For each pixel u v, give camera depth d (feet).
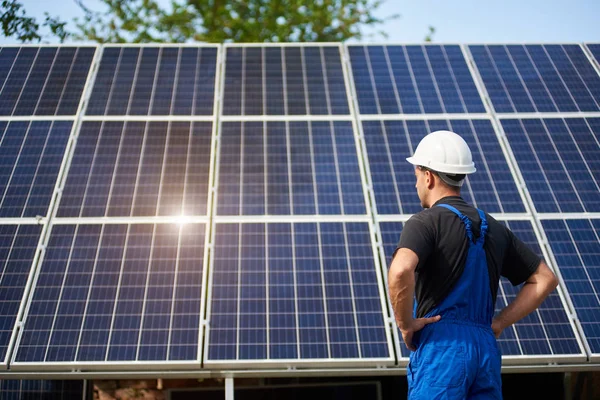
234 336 24.86
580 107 35.35
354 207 29.66
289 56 38.24
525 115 34.76
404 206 29.76
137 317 25.32
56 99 34.73
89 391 29.86
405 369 24.56
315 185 30.55
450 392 13.92
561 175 31.55
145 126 33.30
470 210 15.02
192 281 26.48
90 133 32.76
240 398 34.04
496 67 37.86
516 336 25.30
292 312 25.66
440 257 14.53
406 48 39.09
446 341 14.19
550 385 30.89
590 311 26.20
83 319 25.25
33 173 30.76
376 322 25.43
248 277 26.71
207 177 30.71
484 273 14.66
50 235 28.04
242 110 34.47
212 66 37.37
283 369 24.38
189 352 24.32
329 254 27.66
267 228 28.58
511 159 32.27
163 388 34.81
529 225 29.30
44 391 29.37
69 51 37.99
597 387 29.71
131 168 31.04
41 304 25.67
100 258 27.22
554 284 15.26
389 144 32.76
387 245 28.09
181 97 35.19
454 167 15.20
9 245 27.68
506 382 33.09
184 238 27.99
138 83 35.94
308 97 35.40
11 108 34.12
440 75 37.14
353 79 36.65
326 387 34.17
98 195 29.73
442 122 34.17
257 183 30.50
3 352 24.22
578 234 28.96
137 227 28.40
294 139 32.83
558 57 38.81
